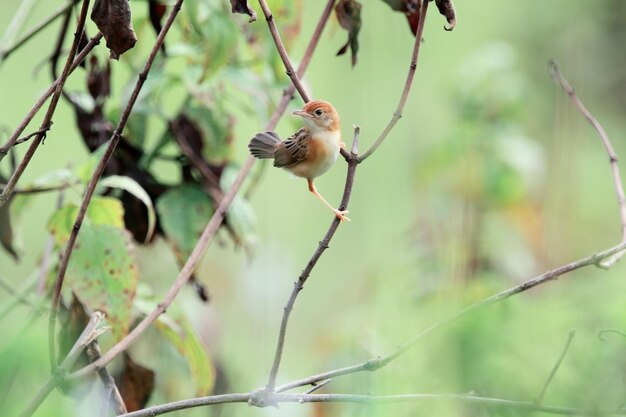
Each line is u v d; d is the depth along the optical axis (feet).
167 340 30.96
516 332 17.93
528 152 45.44
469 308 19.92
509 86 46.37
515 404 18.03
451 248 37.60
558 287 27.22
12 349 15.14
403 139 43.70
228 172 32.07
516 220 44.09
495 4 61.67
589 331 20.27
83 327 26.45
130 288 25.52
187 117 31.89
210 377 29.35
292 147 26.55
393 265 38.06
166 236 32.27
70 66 21.18
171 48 31.99
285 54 22.82
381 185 41.45
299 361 42.22
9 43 30.04
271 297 43.34
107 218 26.96
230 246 45.27
